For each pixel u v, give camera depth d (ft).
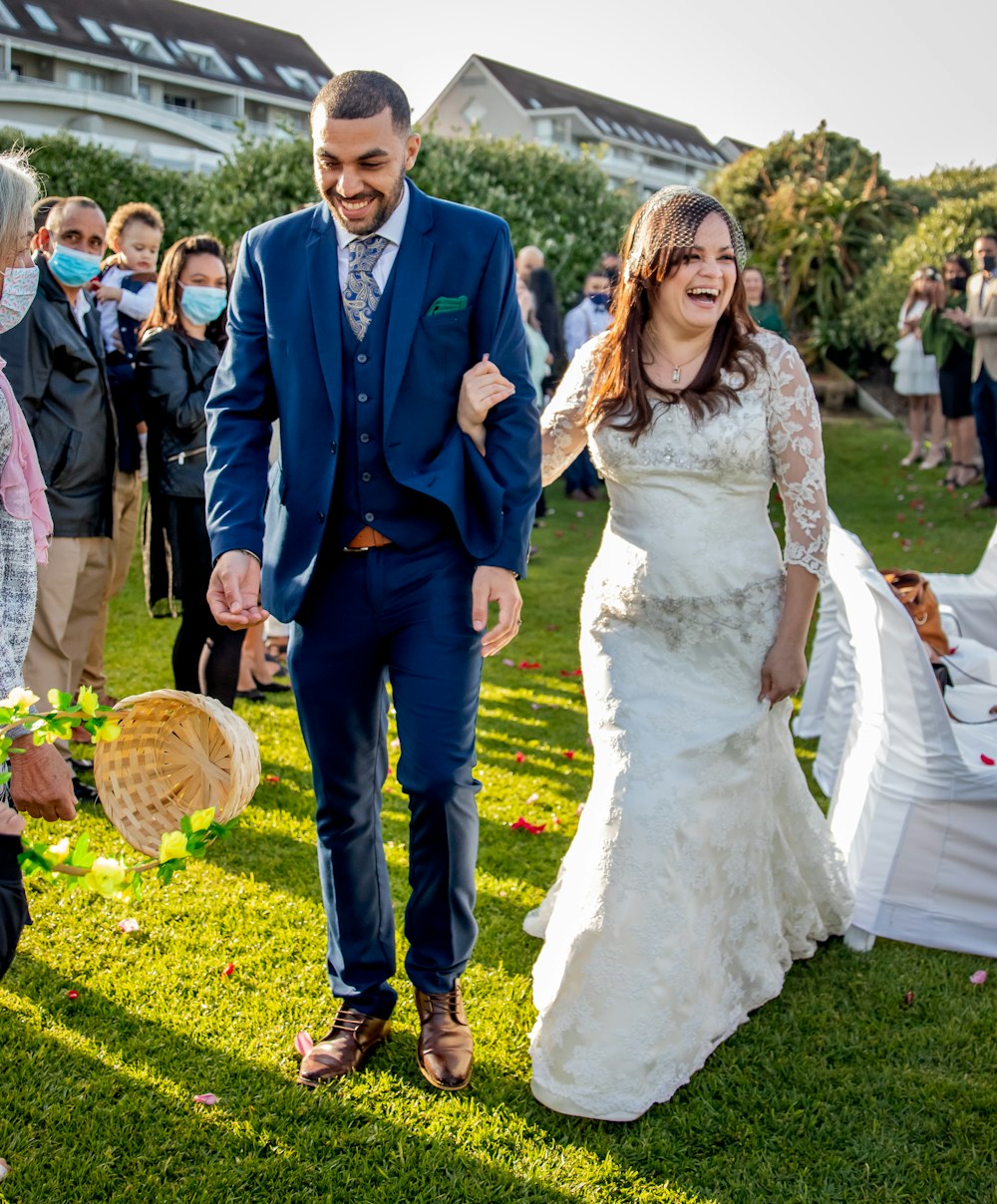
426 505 8.32
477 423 8.30
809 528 9.12
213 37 147.43
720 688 9.14
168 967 10.27
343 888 8.87
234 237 40.01
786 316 50.01
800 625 9.18
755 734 9.16
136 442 15.61
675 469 8.95
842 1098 8.84
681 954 8.63
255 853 12.66
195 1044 9.18
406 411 8.18
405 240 8.14
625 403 9.15
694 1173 8.02
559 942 8.86
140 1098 8.49
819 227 49.24
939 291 36.22
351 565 8.37
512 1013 9.77
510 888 12.09
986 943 11.02
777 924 9.98
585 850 8.92
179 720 7.70
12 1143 7.95
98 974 10.09
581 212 48.16
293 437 8.23
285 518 8.32
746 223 53.21
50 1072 8.73
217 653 14.08
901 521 32.96
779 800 9.85
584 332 34.88
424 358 8.18
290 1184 7.74
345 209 7.77
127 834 7.33
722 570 9.06
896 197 53.42
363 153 7.56
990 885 11.02
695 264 8.58
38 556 7.45
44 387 13.24
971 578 17.10
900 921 11.20
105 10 138.92
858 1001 10.17
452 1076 8.68
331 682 8.50
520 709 18.40
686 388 9.00
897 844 11.19
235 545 8.17
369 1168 7.90
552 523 33.27
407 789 8.43
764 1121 8.59
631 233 9.02
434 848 8.52
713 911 9.16
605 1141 8.29
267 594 8.44
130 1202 7.54
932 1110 8.71
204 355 14.29
